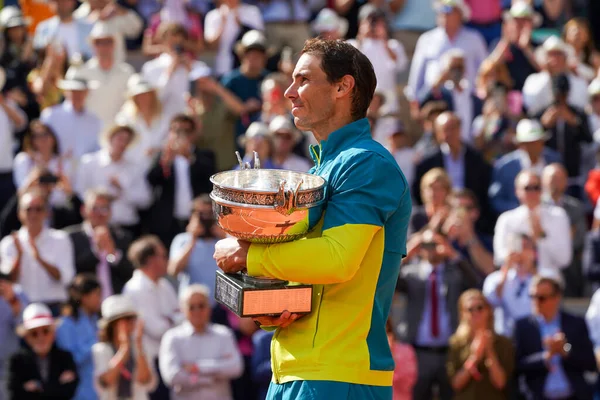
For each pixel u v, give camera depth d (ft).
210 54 143.64
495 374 90.48
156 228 112.88
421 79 138.62
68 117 123.34
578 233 111.14
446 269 95.96
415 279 95.50
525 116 129.39
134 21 145.07
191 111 125.08
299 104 36.55
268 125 120.98
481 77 133.39
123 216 113.09
